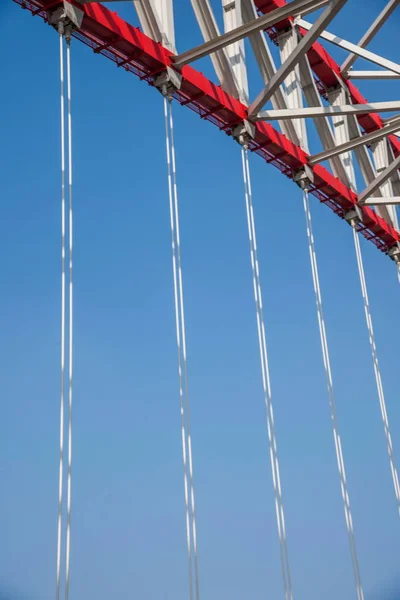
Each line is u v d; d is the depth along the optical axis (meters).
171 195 20.84
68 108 18.48
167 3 21.55
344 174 28.06
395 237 30.47
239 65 23.64
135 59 20.50
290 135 25.80
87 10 19.00
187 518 17.91
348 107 24.02
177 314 19.92
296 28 26.72
